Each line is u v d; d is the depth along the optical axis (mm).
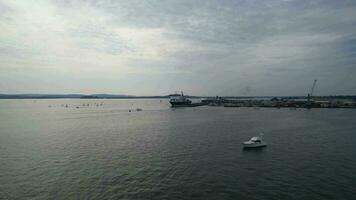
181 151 58875
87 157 53812
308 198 32844
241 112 197000
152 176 41500
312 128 97250
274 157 53125
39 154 56812
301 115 160000
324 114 166125
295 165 47281
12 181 39906
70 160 51562
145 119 141375
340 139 73688
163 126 107812
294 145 65375
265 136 79438
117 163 49125
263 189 35844
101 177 41188
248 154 55844
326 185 37062
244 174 42312
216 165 47562
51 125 114125
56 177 41469
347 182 38156
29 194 35125
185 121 128250
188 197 33406
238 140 72875
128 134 85812
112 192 35219
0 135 85125
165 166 46969
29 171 44719
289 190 35375
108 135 83812
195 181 39125
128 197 33531
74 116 165875
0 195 34906
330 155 54469
